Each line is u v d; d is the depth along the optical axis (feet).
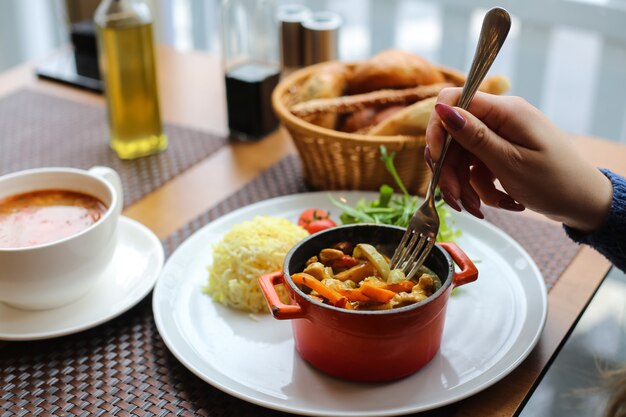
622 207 2.75
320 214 3.47
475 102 2.65
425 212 2.68
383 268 2.64
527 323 2.78
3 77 5.41
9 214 3.01
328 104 3.89
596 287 3.11
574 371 2.59
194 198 3.86
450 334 2.76
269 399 2.42
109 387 2.59
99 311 2.91
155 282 3.06
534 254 3.34
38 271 2.72
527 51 7.63
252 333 2.81
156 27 6.91
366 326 2.36
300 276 2.56
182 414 2.47
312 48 5.00
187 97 5.07
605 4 7.00
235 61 4.58
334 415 2.32
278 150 4.41
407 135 3.62
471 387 2.45
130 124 4.18
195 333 2.80
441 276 2.64
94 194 3.13
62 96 5.11
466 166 2.86
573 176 2.65
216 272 3.00
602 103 7.54
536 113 2.63
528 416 2.39
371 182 3.74
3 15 9.11
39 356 2.75
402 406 2.38
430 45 8.25
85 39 5.56
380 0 8.25
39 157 4.26
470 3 7.69
